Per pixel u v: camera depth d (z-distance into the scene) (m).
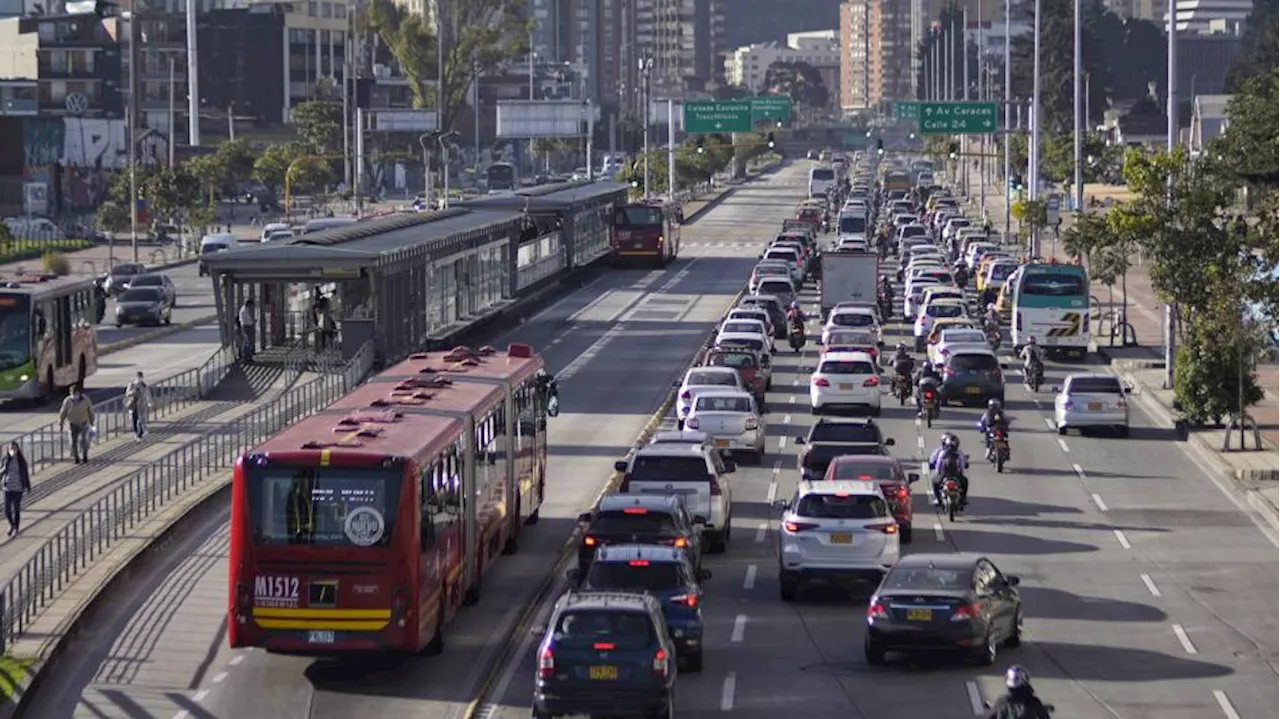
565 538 65.75
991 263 159.50
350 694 45.66
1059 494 75.88
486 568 57.09
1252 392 88.94
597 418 94.88
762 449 83.94
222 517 68.56
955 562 48.56
